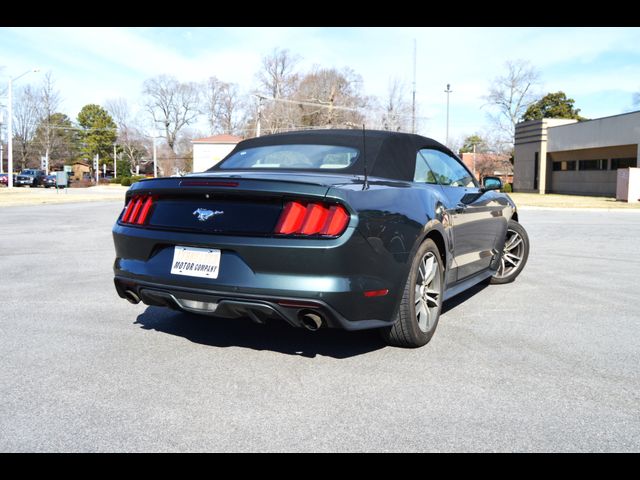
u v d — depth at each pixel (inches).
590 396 110.7
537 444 91.2
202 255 121.0
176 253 124.9
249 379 118.1
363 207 116.9
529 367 126.9
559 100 2331.4
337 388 113.6
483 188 192.2
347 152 148.6
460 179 183.0
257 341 144.5
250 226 116.8
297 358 131.5
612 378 120.6
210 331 152.9
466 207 168.4
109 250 322.3
